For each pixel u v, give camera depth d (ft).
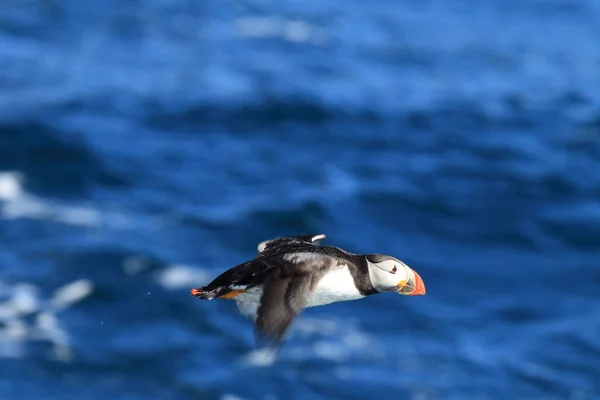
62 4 210.18
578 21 232.32
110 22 205.16
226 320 95.40
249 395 85.71
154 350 90.89
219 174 130.52
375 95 167.22
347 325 94.73
